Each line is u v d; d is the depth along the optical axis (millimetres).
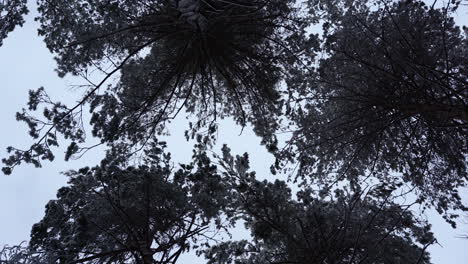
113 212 9648
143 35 10500
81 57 10570
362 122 9609
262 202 10219
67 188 10180
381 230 9414
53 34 10797
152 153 11289
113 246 9781
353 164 10500
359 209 9906
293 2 10812
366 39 9375
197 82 11805
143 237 9453
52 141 9867
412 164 9805
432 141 8898
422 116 8562
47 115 10000
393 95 8422
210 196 10633
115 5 10133
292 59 10906
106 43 10750
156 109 11500
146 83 11086
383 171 10398
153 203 10055
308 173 11219
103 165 10609
